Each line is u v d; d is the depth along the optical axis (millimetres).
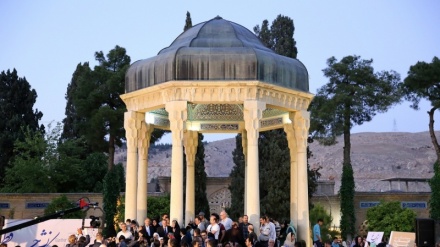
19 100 62000
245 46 25672
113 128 50594
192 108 29750
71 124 67438
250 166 23719
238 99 24141
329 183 54094
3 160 57781
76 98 53562
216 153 153000
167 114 28984
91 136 51938
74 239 21156
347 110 48344
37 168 51812
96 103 52781
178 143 24000
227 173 140375
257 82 23906
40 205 45219
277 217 42531
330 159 134750
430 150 141750
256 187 23547
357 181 121062
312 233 29969
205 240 19125
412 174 125625
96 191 54625
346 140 49062
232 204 44438
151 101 25672
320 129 49906
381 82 49125
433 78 48000
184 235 21516
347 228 42812
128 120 26781
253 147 23828
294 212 27375
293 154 27688
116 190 41250
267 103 24688
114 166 50938
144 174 27562
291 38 47844
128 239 20969
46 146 54062
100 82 53312
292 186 27609
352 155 136875
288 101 25844
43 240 24469
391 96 48906
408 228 41812
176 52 24578
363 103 49250
